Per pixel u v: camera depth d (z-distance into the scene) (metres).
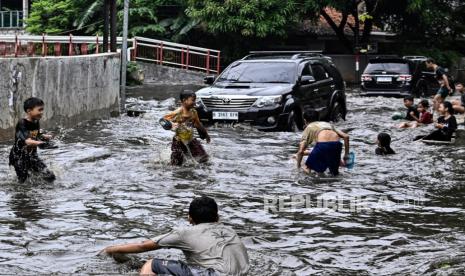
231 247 5.48
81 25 37.41
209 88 16.00
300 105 15.73
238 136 14.30
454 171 10.82
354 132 15.68
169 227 7.34
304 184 9.72
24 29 43.75
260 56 17.69
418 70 26.45
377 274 5.89
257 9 33.56
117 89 18.86
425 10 35.41
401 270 5.99
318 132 10.46
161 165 10.96
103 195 8.85
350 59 35.94
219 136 14.18
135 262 6.11
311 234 7.15
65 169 10.46
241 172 10.50
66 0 39.06
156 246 5.64
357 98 25.47
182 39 38.00
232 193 9.09
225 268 5.31
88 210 8.06
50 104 14.66
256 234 7.13
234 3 33.47
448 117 13.93
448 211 8.20
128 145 12.99
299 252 6.52
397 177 10.31
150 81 33.59
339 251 6.55
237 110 15.18
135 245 5.77
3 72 12.71
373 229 7.36
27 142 9.16
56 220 7.57
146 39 34.34
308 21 38.22
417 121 16.50
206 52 35.47
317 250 6.59
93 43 33.81
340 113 18.09
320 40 38.72
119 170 10.50
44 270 5.90
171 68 33.72
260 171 10.60
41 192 8.94
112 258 6.14
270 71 16.27
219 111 15.26
